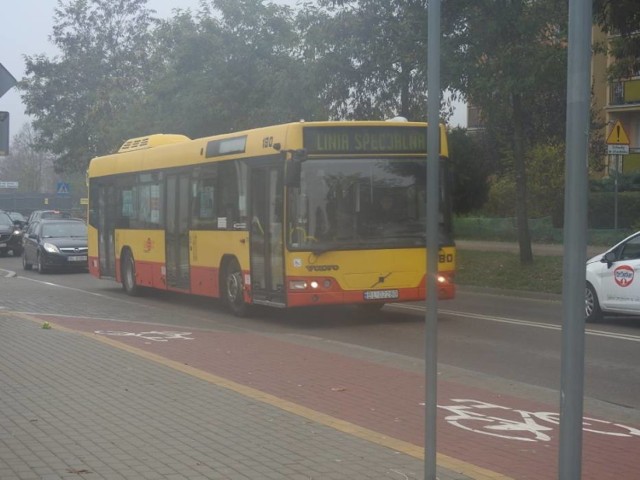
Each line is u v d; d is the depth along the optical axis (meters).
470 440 7.31
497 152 38.78
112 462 6.35
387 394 9.09
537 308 18.47
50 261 29.42
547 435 7.50
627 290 14.84
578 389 5.02
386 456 6.57
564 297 5.03
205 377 9.65
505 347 12.98
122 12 55.28
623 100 40.59
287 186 14.22
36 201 68.31
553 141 36.59
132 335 13.45
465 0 21.03
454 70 21.27
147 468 6.21
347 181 14.74
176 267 18.73
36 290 22.75
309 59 25.94
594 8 18.72
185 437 7.08
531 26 21.08
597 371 11.05
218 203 16.89
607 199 31.86
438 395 9.26
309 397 8.92
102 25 55.03
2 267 33.91
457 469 6.28
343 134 14.71
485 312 17.67
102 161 22.91
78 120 54.19
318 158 14.61
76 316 16.48
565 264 5.02
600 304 15.39
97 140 51.12
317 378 9.96
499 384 10.07
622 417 8.57
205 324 15.75
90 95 52.81
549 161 34.44
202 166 17.52
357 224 14.78
